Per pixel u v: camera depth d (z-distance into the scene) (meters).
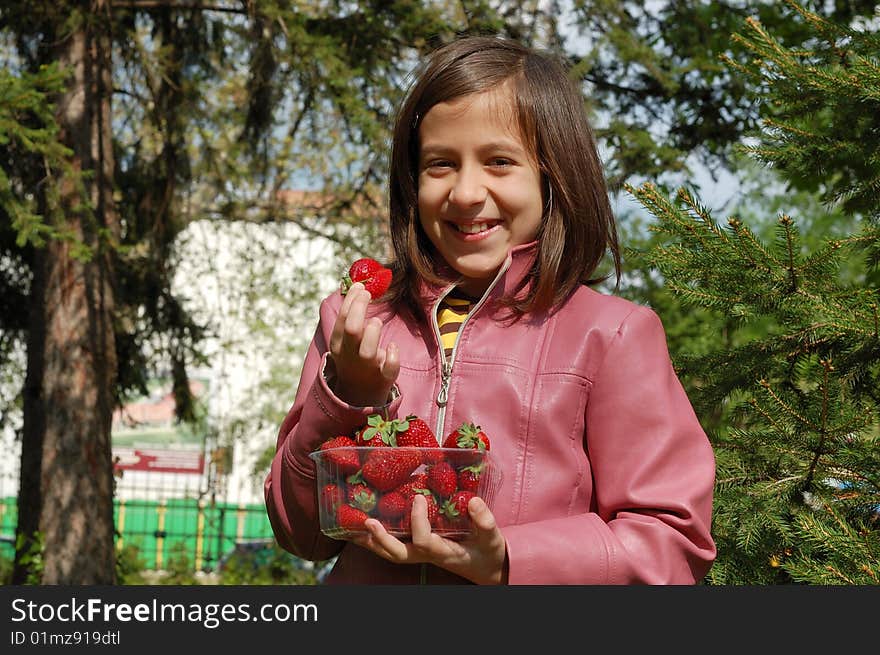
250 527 15.71
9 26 7.46
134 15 8.15
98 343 7.79
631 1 8.32
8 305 9.09
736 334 4.27
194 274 10.39
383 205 8.46
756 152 3.21
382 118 7.54
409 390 1.74
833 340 2.93
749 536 2.70
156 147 8.73
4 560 9.96
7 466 14.16
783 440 2.81
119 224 7.97
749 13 7.39
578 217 1.75
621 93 8.48
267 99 8.04
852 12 5.17
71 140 7.50
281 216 9.55
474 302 1.83
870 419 2.71
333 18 7.70
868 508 2.80
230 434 12.87
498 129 1.70
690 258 2.99
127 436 19.28
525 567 1.47
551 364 1.69
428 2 7.55
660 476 1.61
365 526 1.43
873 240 2.87
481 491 1.50
